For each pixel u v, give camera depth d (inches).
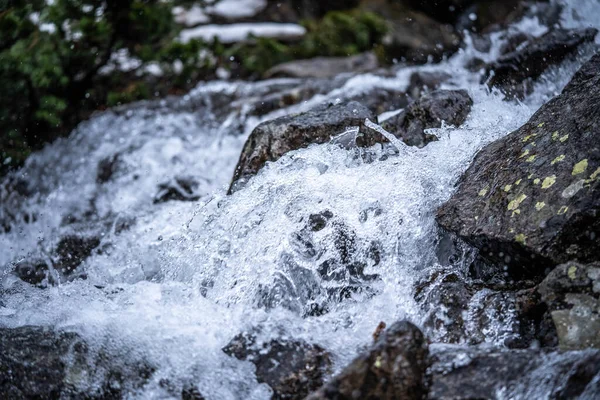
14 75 147.2
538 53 122.2
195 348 88.6
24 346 89.7
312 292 95.2
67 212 136.9
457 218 93.1
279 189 101.0
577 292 82.3
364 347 86.2
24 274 114.3
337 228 97.1
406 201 98.0
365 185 99.7
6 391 86.7
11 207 139.9
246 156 106.3
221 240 100.3
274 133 106.2
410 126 109.8
